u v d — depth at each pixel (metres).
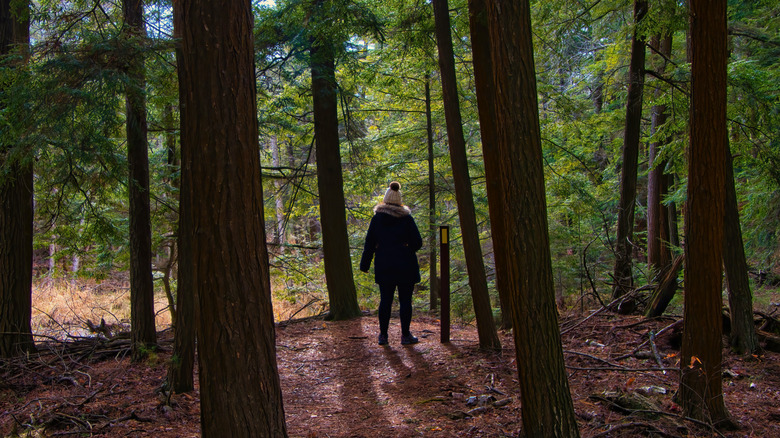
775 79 7.41
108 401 4.24
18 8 5.15
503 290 5.56
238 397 2.38
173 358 4.36
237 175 2.37
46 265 14.64
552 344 2.95
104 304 11.91
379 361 5.60
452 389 4.52
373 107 11.02
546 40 8.25
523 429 3.05
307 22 6.99
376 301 11.91
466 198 5.56
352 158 10.14
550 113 9.94
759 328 5.28
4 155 5.05
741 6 9.00
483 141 5.03
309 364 5.62
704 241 3.45
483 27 4.89
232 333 2.37
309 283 11.00
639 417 3.65
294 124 9.44
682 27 6.36
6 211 5.50
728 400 4.01
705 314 3.52
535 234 2.90
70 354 5.54
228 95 2.35
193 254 2.41
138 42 4.29
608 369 4.38
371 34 7.07
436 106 10.65
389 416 4.03
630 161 7.25
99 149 4.41
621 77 10.24
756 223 7.61
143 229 5.30
